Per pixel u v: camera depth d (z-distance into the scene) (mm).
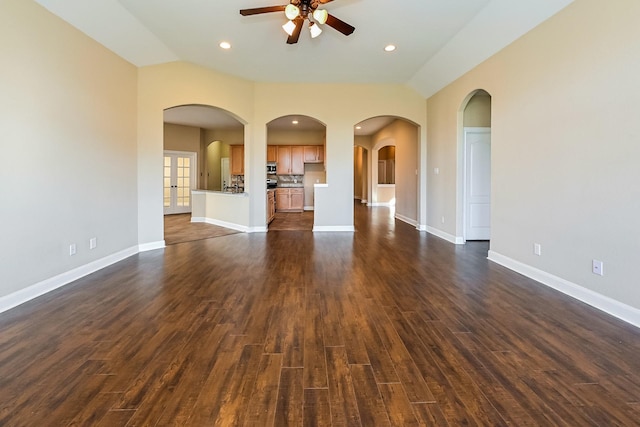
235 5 3699
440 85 5941
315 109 6664
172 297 3094
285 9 3168
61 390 1710
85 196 3809
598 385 1758
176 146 10422
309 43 4703
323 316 2672
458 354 2084
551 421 1499
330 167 6848
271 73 5996
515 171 3924
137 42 4398
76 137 3641
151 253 4953
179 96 5359
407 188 8461
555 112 3275
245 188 6945
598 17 2775
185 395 1681
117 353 2086
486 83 4520
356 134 12633
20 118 2930
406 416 1537
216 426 1473
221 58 5254
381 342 2244
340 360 2020
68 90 3506
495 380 1811
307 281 3588
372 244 5625
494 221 4398
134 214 4910
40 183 3152
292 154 11211
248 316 2668
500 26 3863
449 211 5852
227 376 1849
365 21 4051
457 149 5512
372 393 1707
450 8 3750
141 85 4941
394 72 5926
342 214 6969
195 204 8633
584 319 2596
